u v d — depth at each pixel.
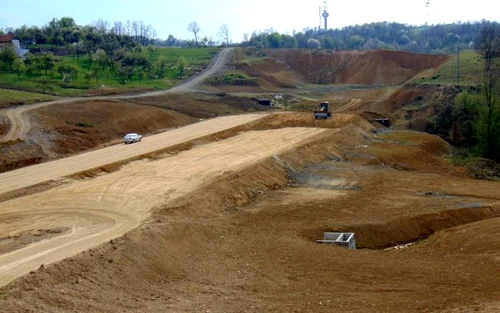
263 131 64.88
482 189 41.91
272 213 34.06
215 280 22.42
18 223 29.19
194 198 33.75
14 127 54.66
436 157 58.03
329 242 29.06
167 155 49.56
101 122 62.81
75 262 20.64
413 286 21.69
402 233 31.91
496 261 25.14
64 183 38.53
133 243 23.55
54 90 78.69
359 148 57.22
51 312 16.94
